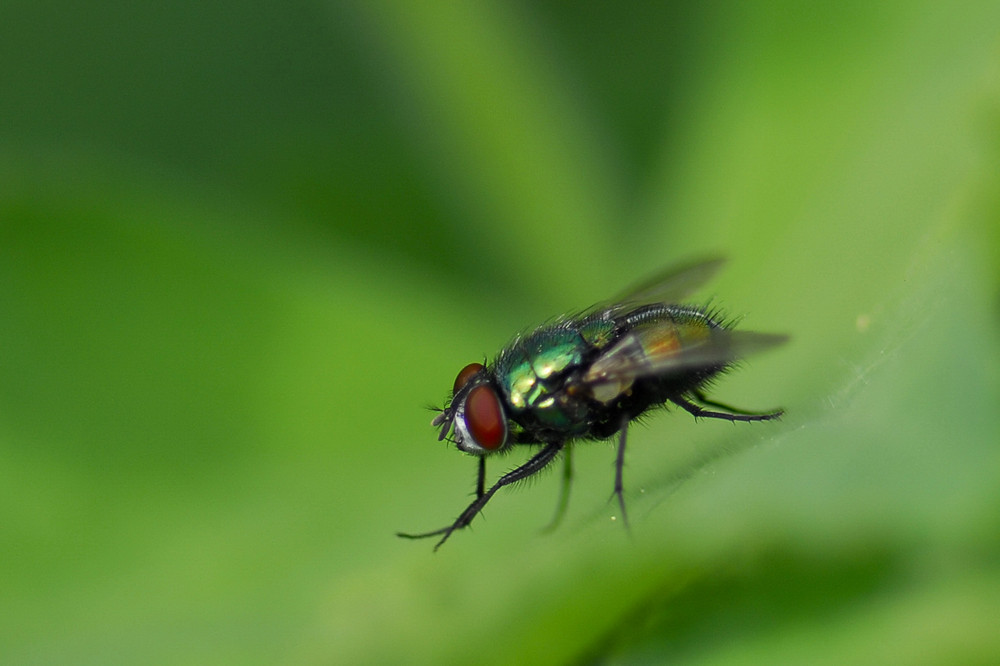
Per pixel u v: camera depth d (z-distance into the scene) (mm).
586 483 122
